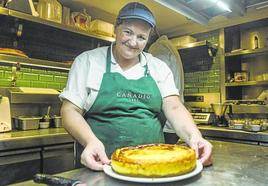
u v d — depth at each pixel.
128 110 1.07
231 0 1.84
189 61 3.66
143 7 1.07
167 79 1.20
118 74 1.10
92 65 1.09
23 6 2.23
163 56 2.00
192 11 1.89
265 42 3.05
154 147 0.83
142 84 1.12
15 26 2.40
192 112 3.30
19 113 2.52
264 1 1.96
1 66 2.44
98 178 0.70
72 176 0.72
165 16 3.09
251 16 2.96
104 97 1.07
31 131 2.31
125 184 0.65
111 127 1.04
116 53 1.16
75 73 1.08
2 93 2.41
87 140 0.85
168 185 0.64
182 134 1.02
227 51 3.31
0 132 2.21
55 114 2.76
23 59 2.28
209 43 3.17
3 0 2.15
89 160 0.77
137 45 1.06
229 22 3.16
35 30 2.67
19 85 2.56
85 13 2.83
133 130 1.04
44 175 0.65
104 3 2.71
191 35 3.59
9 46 2.49
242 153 1.01
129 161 0.67
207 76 3.44
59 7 2.54
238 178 0.69
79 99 1.03
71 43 2.99
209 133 2.68
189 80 3.65
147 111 1.11
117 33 1.09
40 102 2.59
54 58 2.83
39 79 2.72
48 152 2.10
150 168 0.65
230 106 2.97
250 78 3.21
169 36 3.72
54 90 2.76
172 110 1.11
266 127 2.54
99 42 3.09
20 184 0.66
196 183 0.65
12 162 1.88
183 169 0.67
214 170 0.77
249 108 2.82
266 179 0.69
